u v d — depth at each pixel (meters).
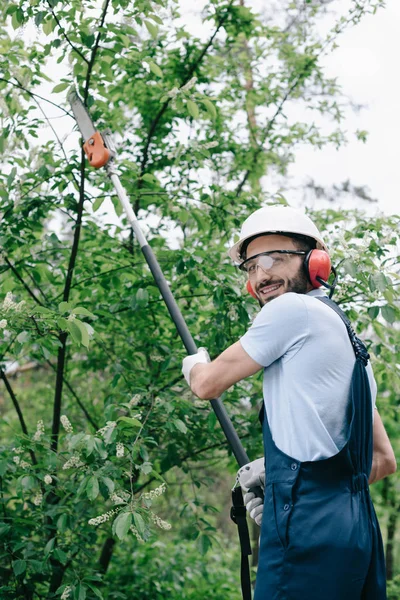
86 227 4.13
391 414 5.38
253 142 5.30
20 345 2.81
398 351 3.90
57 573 3.57
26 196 3.67
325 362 1.76
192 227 4.50
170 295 2.46
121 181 3.78
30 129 3.81
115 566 5.48
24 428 3.90
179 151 3.83
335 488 1.68
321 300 1.90
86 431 4.71
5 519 3.52
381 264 3.15
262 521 1.74
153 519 2.62
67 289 3.76
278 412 1.79
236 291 3.41
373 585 1.69
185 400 3.43
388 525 8.90
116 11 3.31
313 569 1.62
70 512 3.46
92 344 4.30
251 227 1.98
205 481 3.99
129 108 4.91
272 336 1.79
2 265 3.69
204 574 6.19
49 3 3.11
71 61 3.38
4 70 3.53
